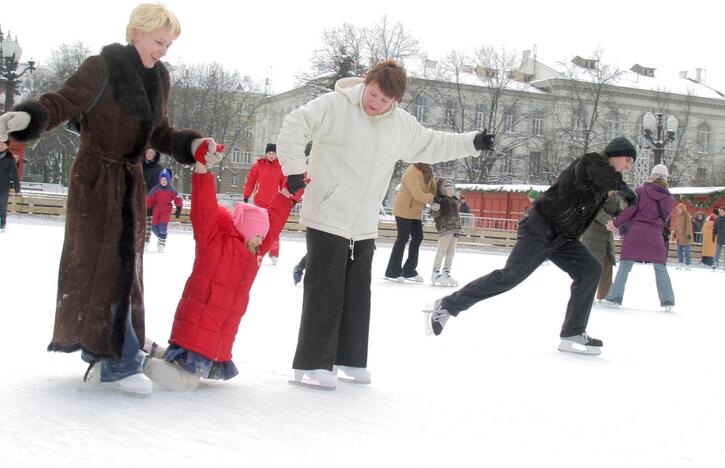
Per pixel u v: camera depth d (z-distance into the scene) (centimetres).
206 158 398
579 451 352
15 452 287
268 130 7656
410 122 486
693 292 1457
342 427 361
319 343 444
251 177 1257
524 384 502
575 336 652
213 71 6469
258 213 411
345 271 459
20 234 1648
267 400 401
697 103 7138
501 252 2892
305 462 304
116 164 376
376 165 464
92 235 370
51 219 2591
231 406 380
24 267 970
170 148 400
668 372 584
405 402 425
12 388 377
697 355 677
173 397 387
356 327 468
